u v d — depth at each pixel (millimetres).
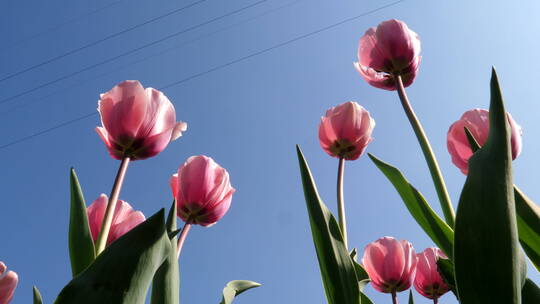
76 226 321
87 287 226
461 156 458
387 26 500
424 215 397
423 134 418
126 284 228
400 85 476
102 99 368
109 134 364
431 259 546
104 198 409
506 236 219
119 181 351
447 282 339
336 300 349
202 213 423
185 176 427
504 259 218
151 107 371
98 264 230
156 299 315
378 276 513
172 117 381
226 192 436
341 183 510
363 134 529
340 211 475
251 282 479
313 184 371
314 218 365
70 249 318
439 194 392
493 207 222
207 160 434
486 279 221
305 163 377
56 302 224
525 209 324
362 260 524
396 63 491
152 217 236
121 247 232
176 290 325
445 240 382
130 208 414
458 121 464
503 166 223
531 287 279
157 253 238
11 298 386
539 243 321
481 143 451
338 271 352
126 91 368
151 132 367
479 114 460
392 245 517
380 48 497
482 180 226
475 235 225
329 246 357
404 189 412
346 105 537
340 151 529
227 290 457
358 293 351
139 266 231
